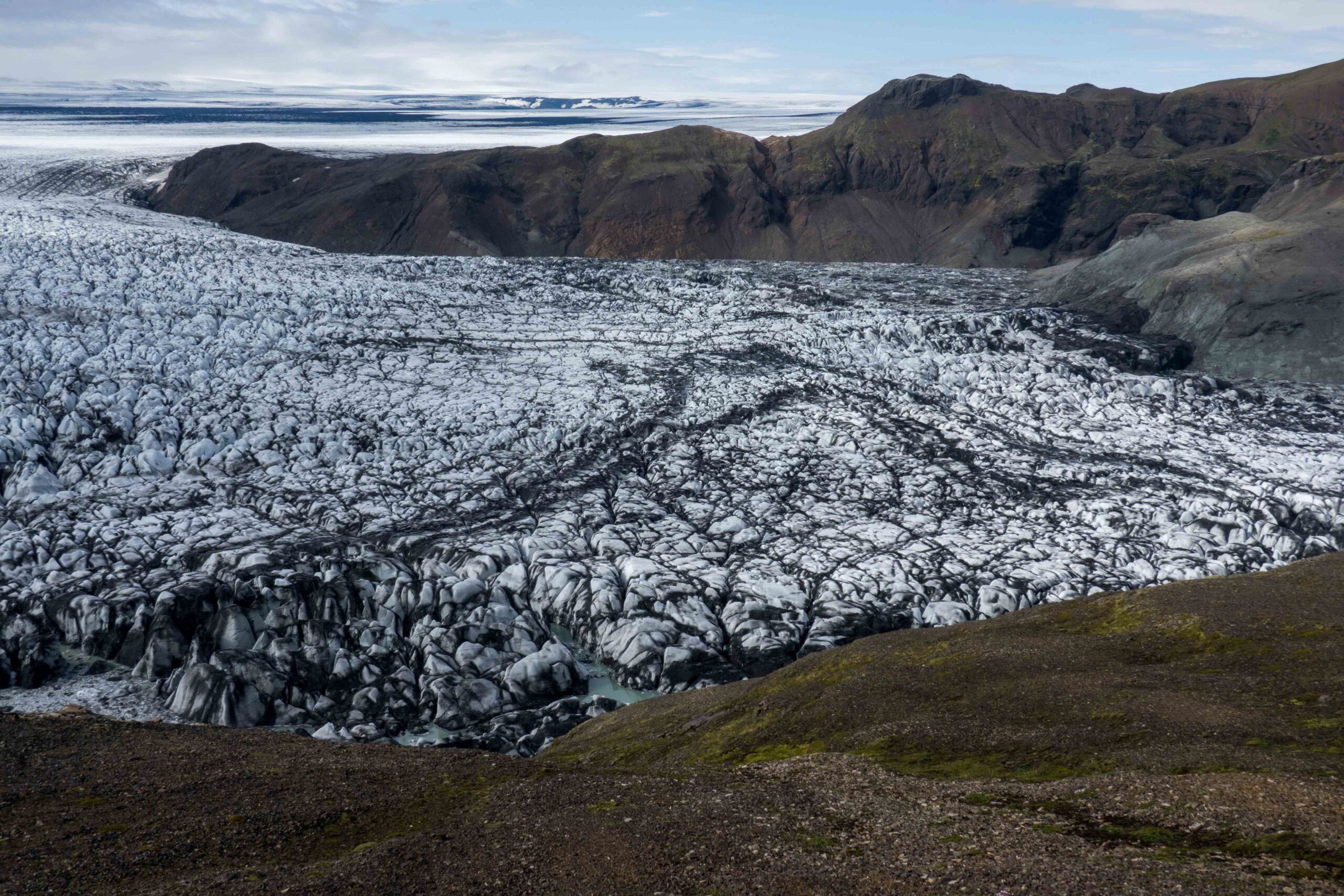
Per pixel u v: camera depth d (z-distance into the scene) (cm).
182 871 1647
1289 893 1143
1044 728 2050
